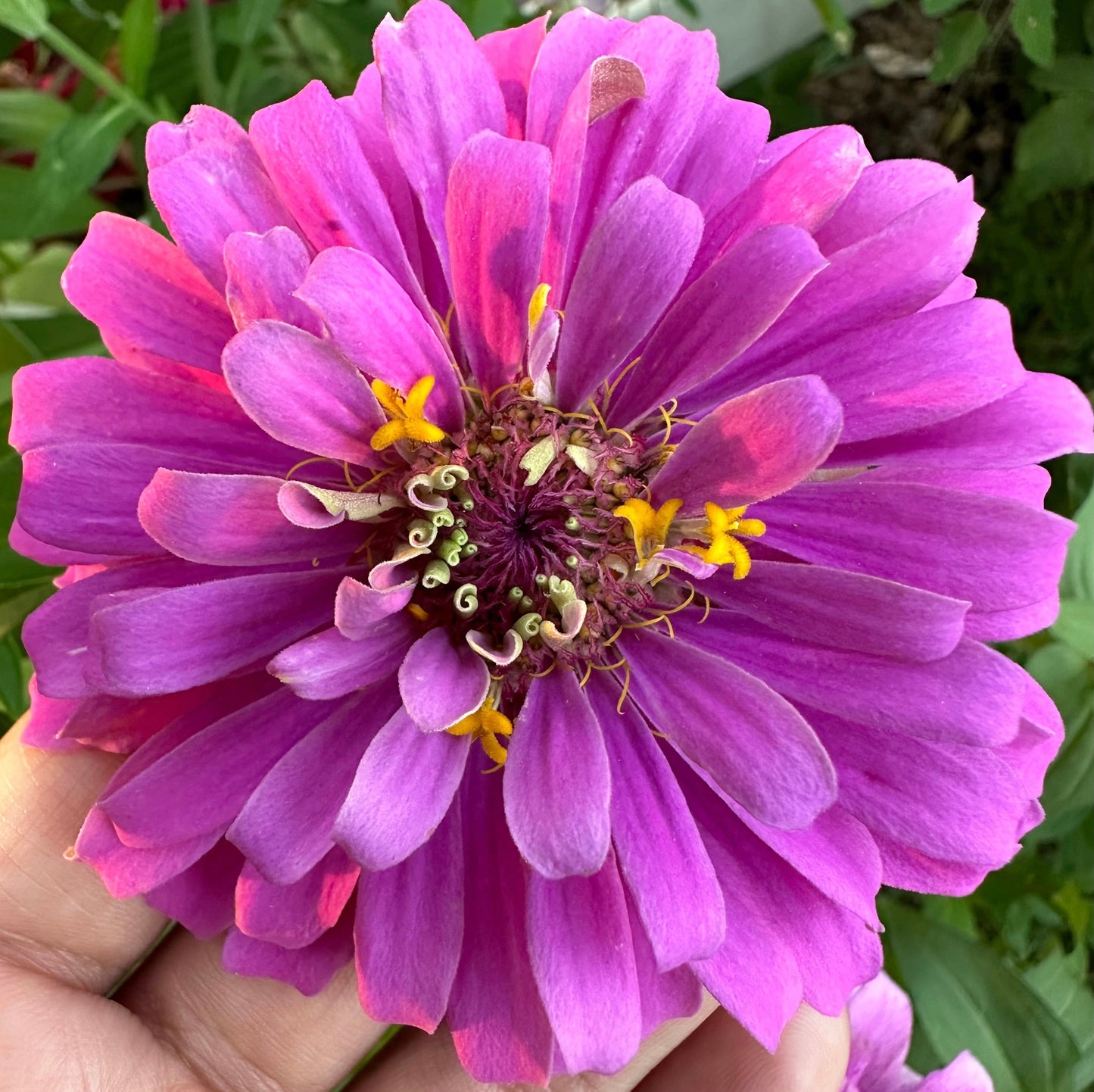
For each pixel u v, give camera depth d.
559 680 0.11
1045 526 0.10
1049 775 0.18
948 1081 0.17
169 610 0.10
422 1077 0.15
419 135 0.11
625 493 0.12
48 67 0.24
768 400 0.10
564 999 0.10
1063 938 0.25
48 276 0.22
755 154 0.12
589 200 0.12
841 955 0.11
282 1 0.19
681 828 0.11
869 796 0.11
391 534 0.11
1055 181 0.21
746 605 0.11
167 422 0.11
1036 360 0.24
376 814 0.10
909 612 0.10
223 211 0.11
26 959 0.14
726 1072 0.15
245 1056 0.15
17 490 0.15
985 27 0.19
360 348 0.10
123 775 0.11
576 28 0.12
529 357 0.11
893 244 0.11
